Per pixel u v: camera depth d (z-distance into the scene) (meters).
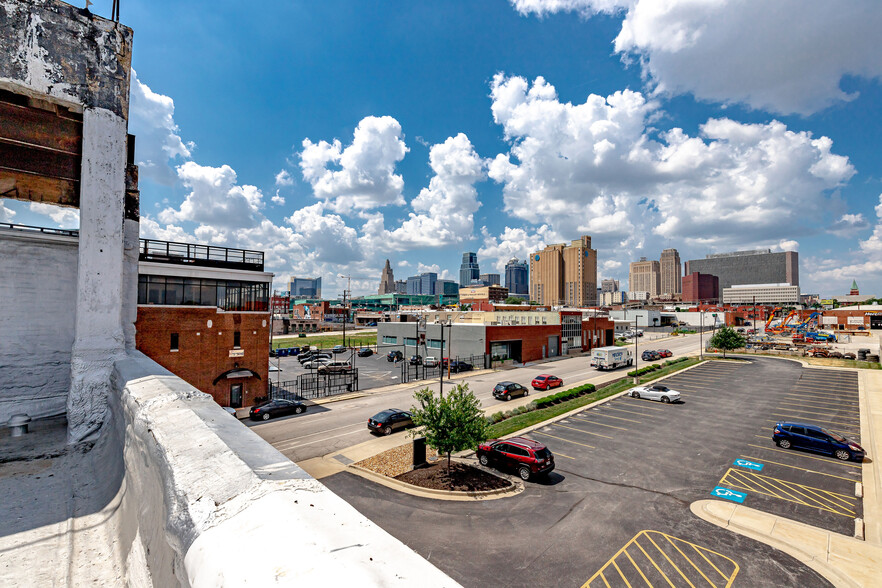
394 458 19.69
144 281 26.27
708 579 10.95
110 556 2.78
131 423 3.53
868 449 21.09
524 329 56.19
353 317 162.25
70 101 5.95
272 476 2.05
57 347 6.92
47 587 2.33
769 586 10.72
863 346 69.69
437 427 17.73
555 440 22.52
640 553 12.03
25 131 6.07
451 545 12.31
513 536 12.84
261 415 26.39
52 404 6.75
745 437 23.05
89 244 5.97
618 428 24.84
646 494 15.93
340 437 22.91
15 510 3.35
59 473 4.33
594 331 72.00
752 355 62.25
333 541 1.49
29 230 6.96
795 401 31.84
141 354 7.05
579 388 35.50
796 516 14.18
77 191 6.53
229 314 29.05
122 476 3.74
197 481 1.97
